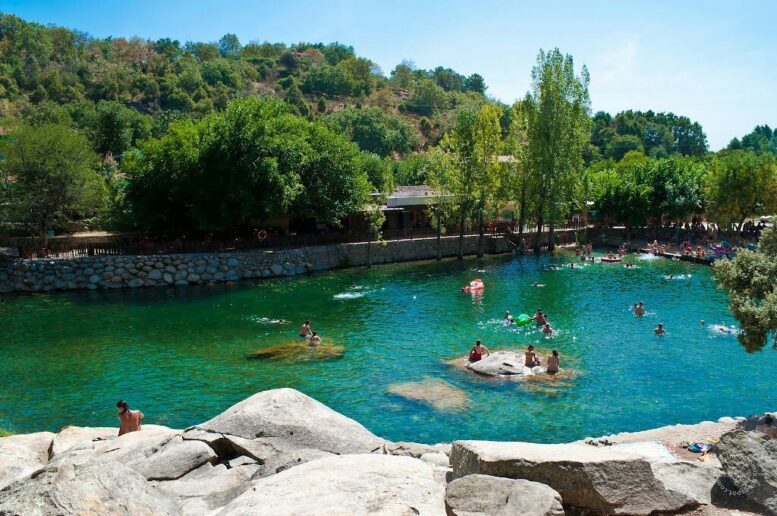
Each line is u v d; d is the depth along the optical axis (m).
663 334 29.81
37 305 37.94
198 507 8.44
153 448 11.01
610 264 54.09
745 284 20.70
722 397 21.14
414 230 60.06
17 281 42.03
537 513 6.26
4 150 44.50
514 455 7.64
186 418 19.78
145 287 43.97
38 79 141.38
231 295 41.03
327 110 179.62
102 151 96.19
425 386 22.59
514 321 32.88
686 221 74.38
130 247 45.59
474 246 62.44
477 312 35.50
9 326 32.59
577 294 40.56
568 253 62.53
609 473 7.49
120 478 6.99
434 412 20.06
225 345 28.72
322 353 27.20
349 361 25.97
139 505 6.85
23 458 11.54
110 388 22.77
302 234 55.03
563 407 20.38
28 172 44.62
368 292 41.84
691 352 26.75
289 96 184.25
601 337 29.56
